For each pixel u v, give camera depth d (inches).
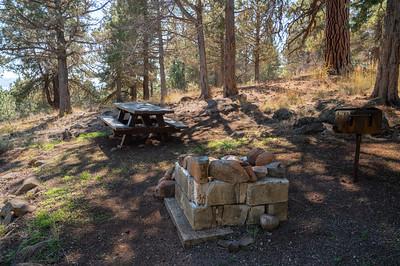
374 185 140.7
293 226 118.5
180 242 116.7
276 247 108.1
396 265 93.0
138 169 197.3
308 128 226.8
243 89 445.7
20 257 115.5
